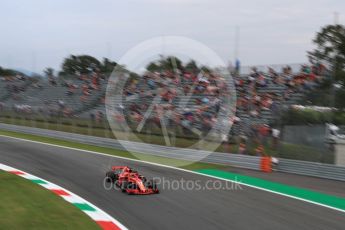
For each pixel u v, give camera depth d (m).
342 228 22.56
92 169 39.53
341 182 36.50
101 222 22.41
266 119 52.41
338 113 47.09
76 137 62.66
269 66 61.53
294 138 43.62
